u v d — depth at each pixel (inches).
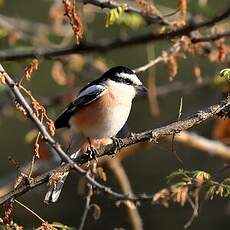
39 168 444.8
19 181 285.7
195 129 664.4
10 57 450.0
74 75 579.2
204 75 705.0
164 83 729.0
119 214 640.4
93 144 410.6
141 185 687.1
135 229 442.3
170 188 321.7
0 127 729.6
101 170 326.0
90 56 558.9
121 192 477.4
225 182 316.8
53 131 277.7
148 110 723.4
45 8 761.0
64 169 287.9
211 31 445.1
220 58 422.9
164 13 507.8
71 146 404.8
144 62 736.3
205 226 635.5
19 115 572.7
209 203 635.5
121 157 476.4
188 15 476.1
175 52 409.1
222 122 494.6
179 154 680.4
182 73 725.3
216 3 633.6
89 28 726.5
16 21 586.9
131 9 409.1
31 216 647.1
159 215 639.1
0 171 721.6
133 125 719.1
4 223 284.7
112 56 732.7
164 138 476.4
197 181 322.7
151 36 436.8
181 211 639.1
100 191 319.6
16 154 730.8
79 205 658.8
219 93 583.8
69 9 304.8
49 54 449.1
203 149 488.1
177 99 717.9
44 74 723.4
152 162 693.3
